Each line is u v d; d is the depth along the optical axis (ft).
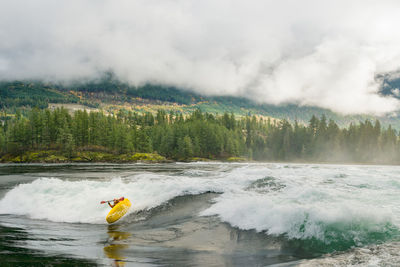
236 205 35.42
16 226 36.42
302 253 22.95
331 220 26.81
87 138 350.84
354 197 38.17
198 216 35.01
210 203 39.58
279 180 53.01
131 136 366.43
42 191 53.01
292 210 29.17
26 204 48.42
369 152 392.47
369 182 52.70
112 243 28.22
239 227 29.86
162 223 34.55
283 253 23.30
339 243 23.98
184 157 368.27
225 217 33.14
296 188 44.62
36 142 347.15
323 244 24.16
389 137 400.06
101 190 50.57
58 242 28.60
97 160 314.55
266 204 32.65
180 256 23.89
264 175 65.21
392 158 378.73
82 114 371.76
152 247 26.63
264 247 24.84
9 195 53.47
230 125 547.90
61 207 45.21
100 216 40.86
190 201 41.70
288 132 437.17
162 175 79.36
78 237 30.68
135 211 40.29
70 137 319.68
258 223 29.78
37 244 27.76
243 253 23.94
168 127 427.74
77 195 49.14
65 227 35.70
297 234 26.40
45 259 22.95
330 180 55.62
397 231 25.41
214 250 25.13
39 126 344.69
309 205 32.89
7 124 460.14
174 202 42.01
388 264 19.11
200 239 28.14
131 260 22.98
